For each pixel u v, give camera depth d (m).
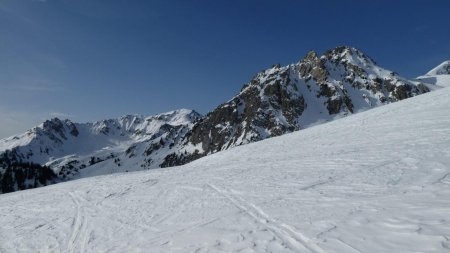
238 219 13.98
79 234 18.30
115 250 14.39
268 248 10.38
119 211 21.50
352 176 16.69
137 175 38.59
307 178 18.59
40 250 17.11
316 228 10.93
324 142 31.84
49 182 195.75
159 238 14.31
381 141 25.00
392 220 10.02
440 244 8.01
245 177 22.97
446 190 11.49
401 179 14.17
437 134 22.22
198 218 15.73
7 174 185.88
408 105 39.47
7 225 23.81
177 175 31.83
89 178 44.25
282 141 41.62
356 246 9.04
